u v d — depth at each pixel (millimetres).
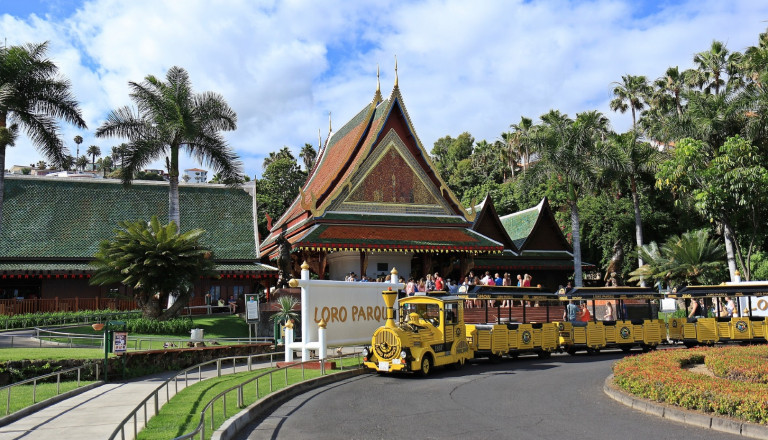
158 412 12414
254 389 15398
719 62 64312
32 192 46812
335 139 54875
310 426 11664
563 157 45969
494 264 49250
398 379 18391
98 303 39469
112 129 36656
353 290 22984
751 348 20359
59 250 43531
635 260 56031
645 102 79562
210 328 32469
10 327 31703
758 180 36375
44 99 34656
